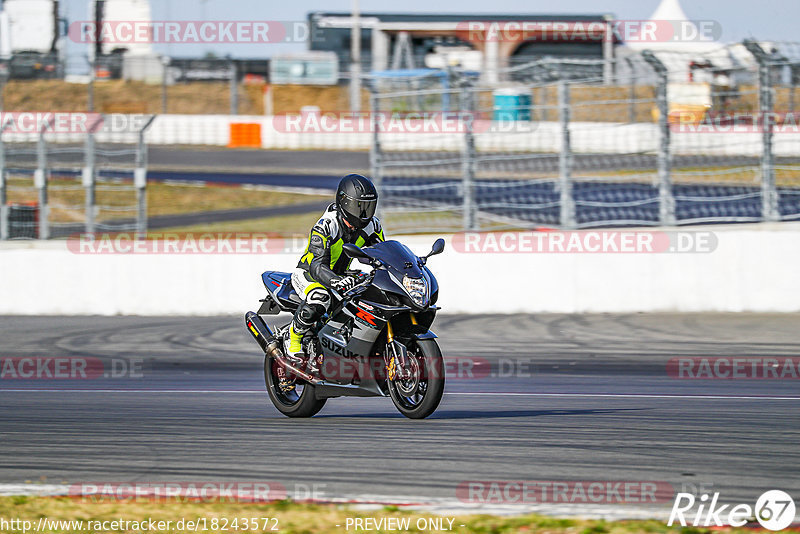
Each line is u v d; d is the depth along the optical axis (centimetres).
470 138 4772
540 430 2272
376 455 2009
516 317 4288
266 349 2531
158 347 3794
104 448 2120
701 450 2055
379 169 5019
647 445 2105
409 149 7831
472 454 2012
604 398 2778
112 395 2912
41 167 5750
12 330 4188
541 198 6550
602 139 6956
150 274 4581
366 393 2397
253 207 7912
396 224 5322
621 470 1873
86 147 5322
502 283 4422
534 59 9362
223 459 1995
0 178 5647
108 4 10212
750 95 5041
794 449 2069
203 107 12300
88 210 5316
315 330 2452
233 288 4538
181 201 8106
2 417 2539
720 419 2428
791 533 1459
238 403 2762
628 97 6962
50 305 4622
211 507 1614
